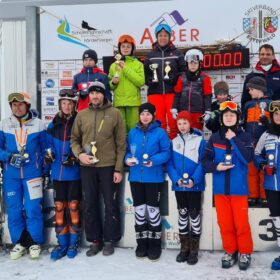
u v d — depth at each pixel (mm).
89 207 4090
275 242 4086
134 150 3998
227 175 3709
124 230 4352
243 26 5246
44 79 5629
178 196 3926
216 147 3771
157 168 3961
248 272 3631
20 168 4133
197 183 3842
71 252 4090
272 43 5211
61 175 4113
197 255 3938
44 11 5602
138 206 4016
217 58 5258
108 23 5500
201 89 4598
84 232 4398
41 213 4258
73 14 5551
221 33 5285
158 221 4023
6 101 5949
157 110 4836
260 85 4285
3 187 4277
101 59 5535
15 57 5883
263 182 4051
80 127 4117
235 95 5297
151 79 4824
